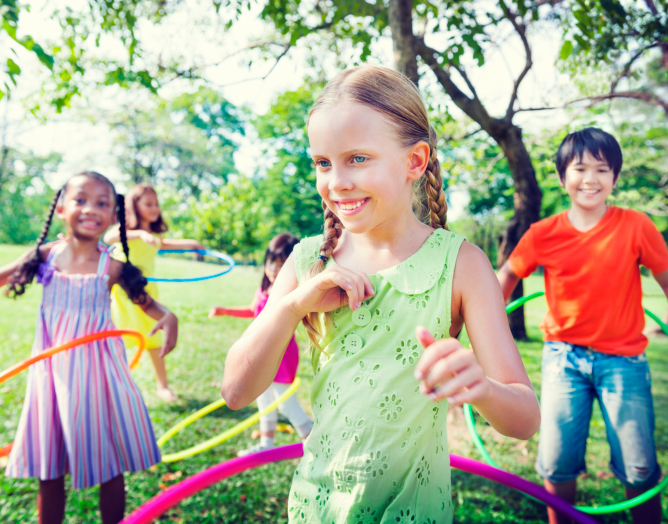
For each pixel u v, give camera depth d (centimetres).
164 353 302
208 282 1582
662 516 318
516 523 312
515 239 777
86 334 279
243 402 139
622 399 267
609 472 382
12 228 4122
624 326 274
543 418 291
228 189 1964
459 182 1047
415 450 133
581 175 280
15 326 817
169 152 3938
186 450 373
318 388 145
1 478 348
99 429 265
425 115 133
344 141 117
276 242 427
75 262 292
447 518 140
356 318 134
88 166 3875
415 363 131
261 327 136
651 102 696
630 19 559
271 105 943
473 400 96
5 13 368
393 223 138
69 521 302
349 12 622
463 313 135
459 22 564
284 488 348
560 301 290
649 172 1523
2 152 3512
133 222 539
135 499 328
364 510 131
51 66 399
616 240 277
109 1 590
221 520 313
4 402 469
